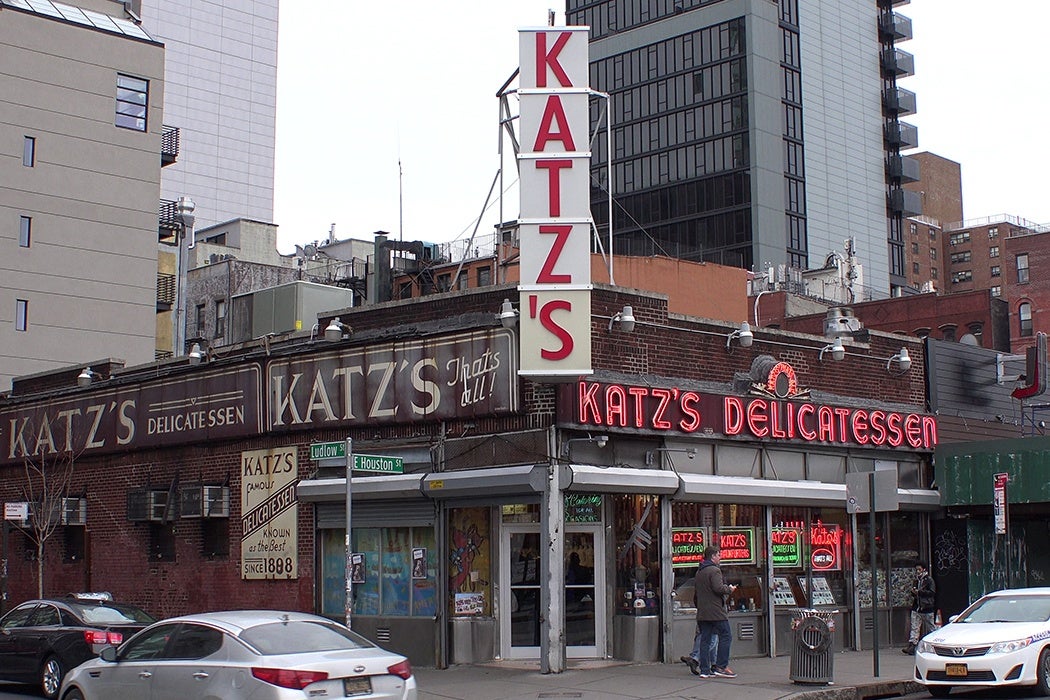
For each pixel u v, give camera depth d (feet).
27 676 60.23
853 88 400.06
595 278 110.11
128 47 178.09
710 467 69.46
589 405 62.95
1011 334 255.29
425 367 67.31
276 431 75.46
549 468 61.26
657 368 68.33
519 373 60.90
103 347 169.17
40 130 167.43
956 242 481.87
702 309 117.50
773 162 355.36
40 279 164.86
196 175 433.89
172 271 198.29
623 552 65.67
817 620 56.95
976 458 81.05
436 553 66.64
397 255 160.04
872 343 83.05
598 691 54.80
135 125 177.37
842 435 76.59
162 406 84.38
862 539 78.64
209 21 444.96
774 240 350.02
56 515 91.40
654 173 368.89
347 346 71.51
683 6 373.61
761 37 359.87
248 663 39.86
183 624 43.37
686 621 66.69
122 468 88.38
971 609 61.52
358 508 70.64
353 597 70.90
